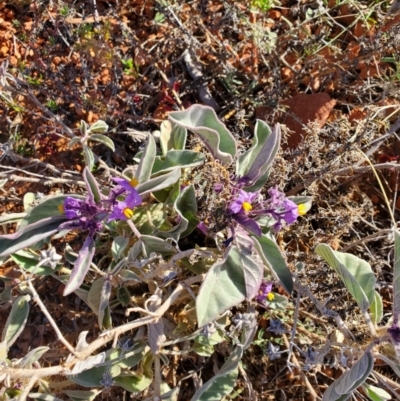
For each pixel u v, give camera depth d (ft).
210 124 1.06
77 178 1.44
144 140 1.51
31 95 1.40
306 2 1.78
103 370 1.16
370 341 1.04
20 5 1.68
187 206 1.16
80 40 1.54
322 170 1.34
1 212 1.54
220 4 1.73
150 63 1.66
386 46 1.45
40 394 1.11
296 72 1.60
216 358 1.41
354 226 1.53
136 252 1.14
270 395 1.42
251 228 1.00
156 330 1.12
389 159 1.56
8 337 1.05
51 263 1.03
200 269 1.22
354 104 1.64
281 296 1.20
